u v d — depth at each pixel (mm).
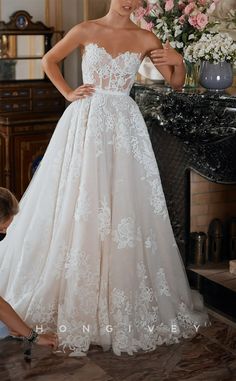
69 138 3529
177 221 4387
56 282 3408
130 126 3531
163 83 4391
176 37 4086
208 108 3777
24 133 5723
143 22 4449
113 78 3512
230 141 3844
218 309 3906
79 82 6223
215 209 4477
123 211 3387
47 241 3529
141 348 3369
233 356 3328
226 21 4129
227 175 3934
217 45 3756
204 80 3893
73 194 3418
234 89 4113
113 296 3352
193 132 3910
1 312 2791
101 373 3129
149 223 3541
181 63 3670
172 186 4359
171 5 3982
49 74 3656
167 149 4320
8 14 5844
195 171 4148
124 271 3367
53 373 3121
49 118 5816
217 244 4453
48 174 3574
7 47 5844
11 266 3660
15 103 5934
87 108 3508
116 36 3510
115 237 3371
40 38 5996
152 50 3629
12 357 3268
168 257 3631
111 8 3539
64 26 6148
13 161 5727
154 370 3170
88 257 3355
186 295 3715
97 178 3387
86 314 3354
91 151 3408
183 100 3928
